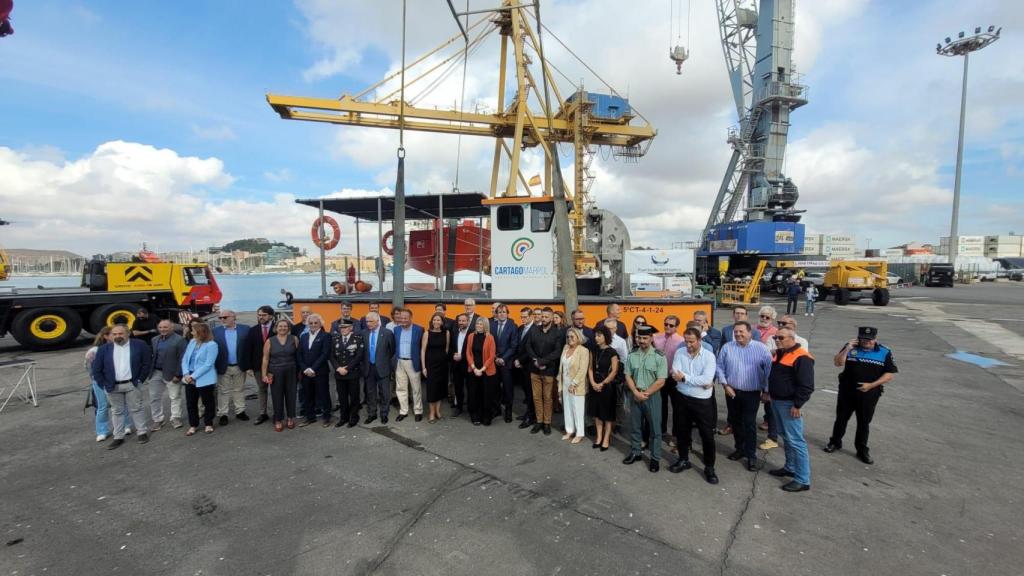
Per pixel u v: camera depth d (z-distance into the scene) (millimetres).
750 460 4977
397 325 6773
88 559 3430
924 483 4645
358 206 10156
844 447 5629
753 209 37844
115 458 5367
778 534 3707
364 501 4266
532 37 22828
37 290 15508
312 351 6410
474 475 4832
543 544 3551
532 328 6375
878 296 25328
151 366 5988
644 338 4969
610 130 28719
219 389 6547
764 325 6266
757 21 38188
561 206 6613
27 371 7750
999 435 6023
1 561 3404
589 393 5785
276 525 3865
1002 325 17031
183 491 4508
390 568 3262
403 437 6027
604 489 4504
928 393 8102
